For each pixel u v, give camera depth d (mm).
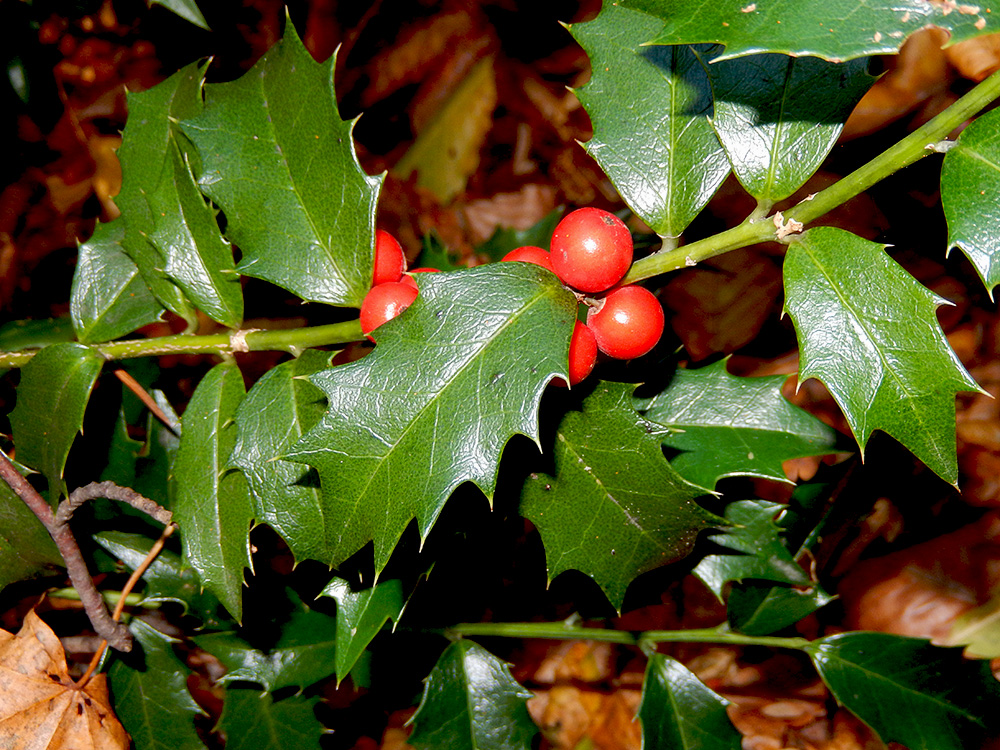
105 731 135
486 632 150
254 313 173
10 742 130
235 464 114
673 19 90
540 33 270
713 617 201
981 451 201
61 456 125
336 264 114
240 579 117
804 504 148
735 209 224
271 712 145
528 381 96
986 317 215
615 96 111
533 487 117
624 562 119
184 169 120
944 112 98
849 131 222
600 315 106
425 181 263
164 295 128
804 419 130
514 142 273
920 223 218
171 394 202
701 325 223
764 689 195
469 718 142
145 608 156
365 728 188
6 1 188
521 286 99
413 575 121
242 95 116
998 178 98
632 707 199
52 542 135
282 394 116
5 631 134
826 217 220
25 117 215
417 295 102
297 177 114
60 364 127
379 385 97
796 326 102
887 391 100
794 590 145
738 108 107
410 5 260
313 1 246
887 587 193
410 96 267
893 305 101
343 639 119
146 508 126
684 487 114
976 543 191
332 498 98
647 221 111
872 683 140
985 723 137
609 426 113
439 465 96
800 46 86
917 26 86
